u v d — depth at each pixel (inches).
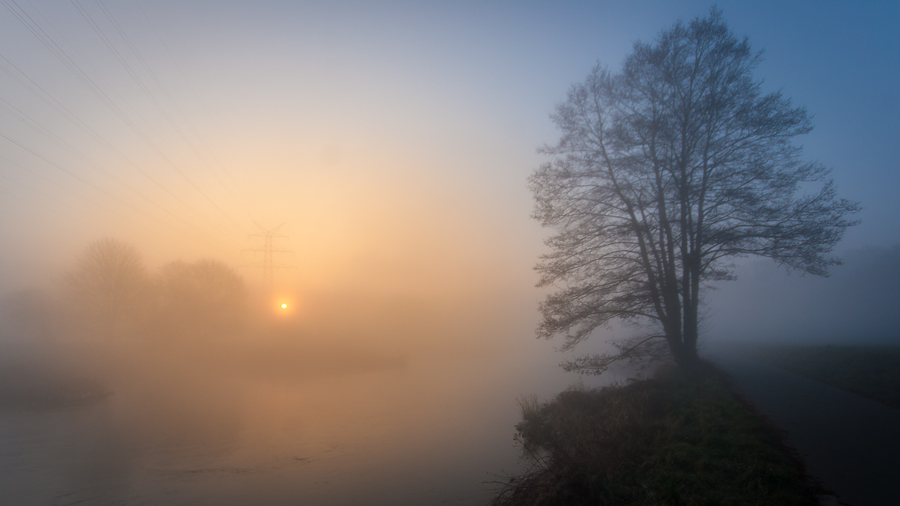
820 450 383.9
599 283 804.0
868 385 646.5
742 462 364.2
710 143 754.8
